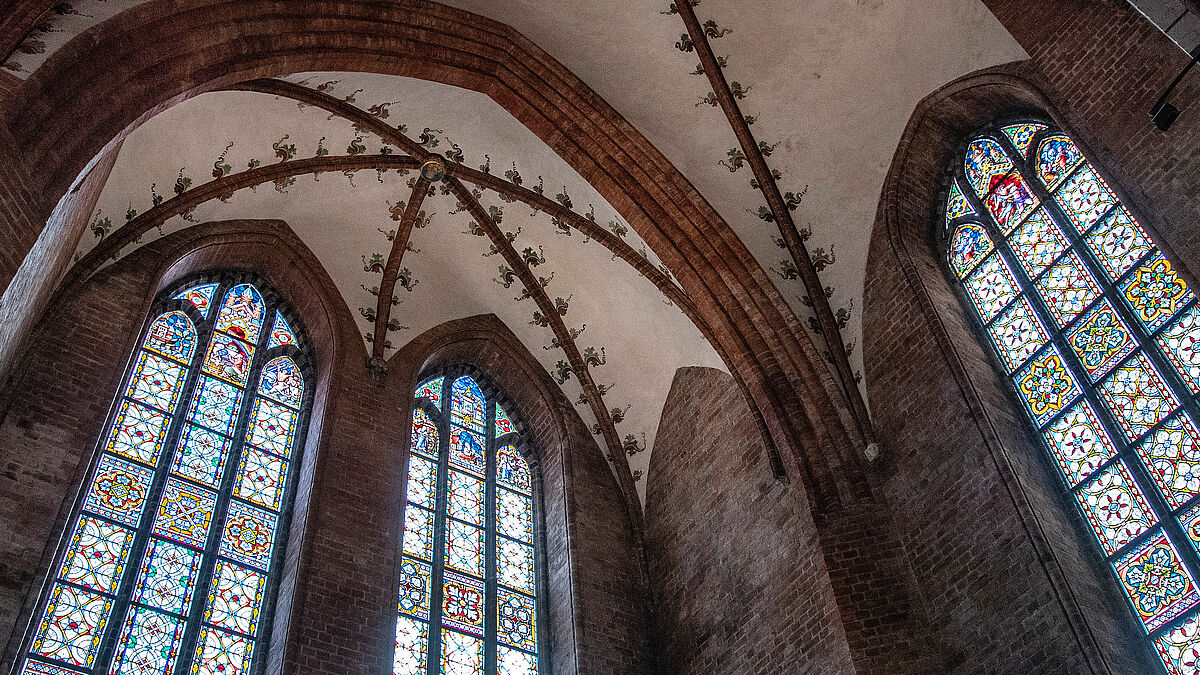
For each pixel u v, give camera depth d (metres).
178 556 16.20
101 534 15.67
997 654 14.10
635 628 19.02
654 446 21.19
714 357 20.19
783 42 18.36
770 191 18.98
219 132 18.44
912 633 15.17
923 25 17.16
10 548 14.03
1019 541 14.28
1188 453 13.67
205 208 19.19
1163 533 13.61
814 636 15.98
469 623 18.06
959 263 17.58
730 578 18.14
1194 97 13.61
